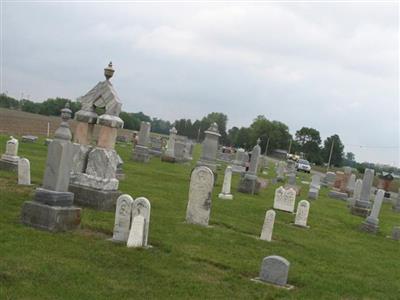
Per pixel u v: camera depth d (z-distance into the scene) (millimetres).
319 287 11273
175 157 42656
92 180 15414
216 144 31656
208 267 11188
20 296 7547
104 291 8430
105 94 16250
